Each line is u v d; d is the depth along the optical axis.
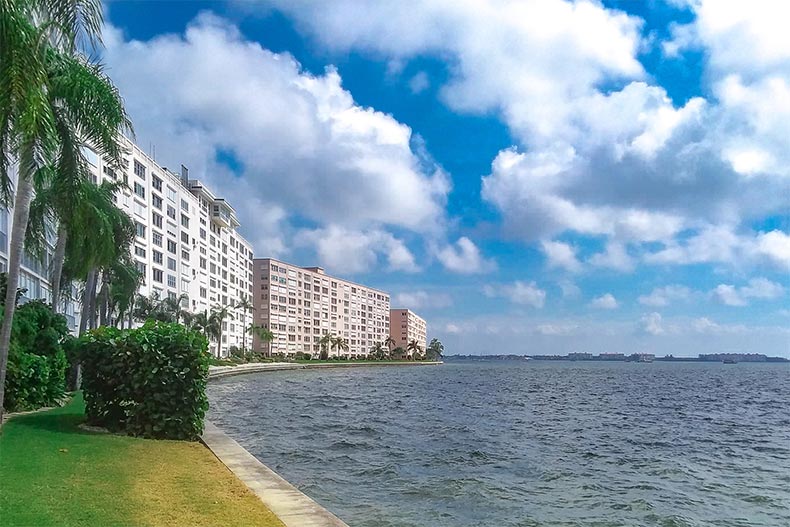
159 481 10.45
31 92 11.11
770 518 13.88
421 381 94.06
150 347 16.02
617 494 15.56
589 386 83.69
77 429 16.02
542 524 12.46
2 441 13.33
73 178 18.14
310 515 8.60
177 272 91.38
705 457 22.64
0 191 17.22
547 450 22.84
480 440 24.84
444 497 14.30
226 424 28.62
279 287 179.25
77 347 17.09
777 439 28.59
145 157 78.69
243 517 8.41
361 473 16.81
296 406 40.59
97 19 14.34
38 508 8.15
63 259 32.94
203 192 105.38
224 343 120.62
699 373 164.38
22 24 11.13
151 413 15.78
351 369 169.00
